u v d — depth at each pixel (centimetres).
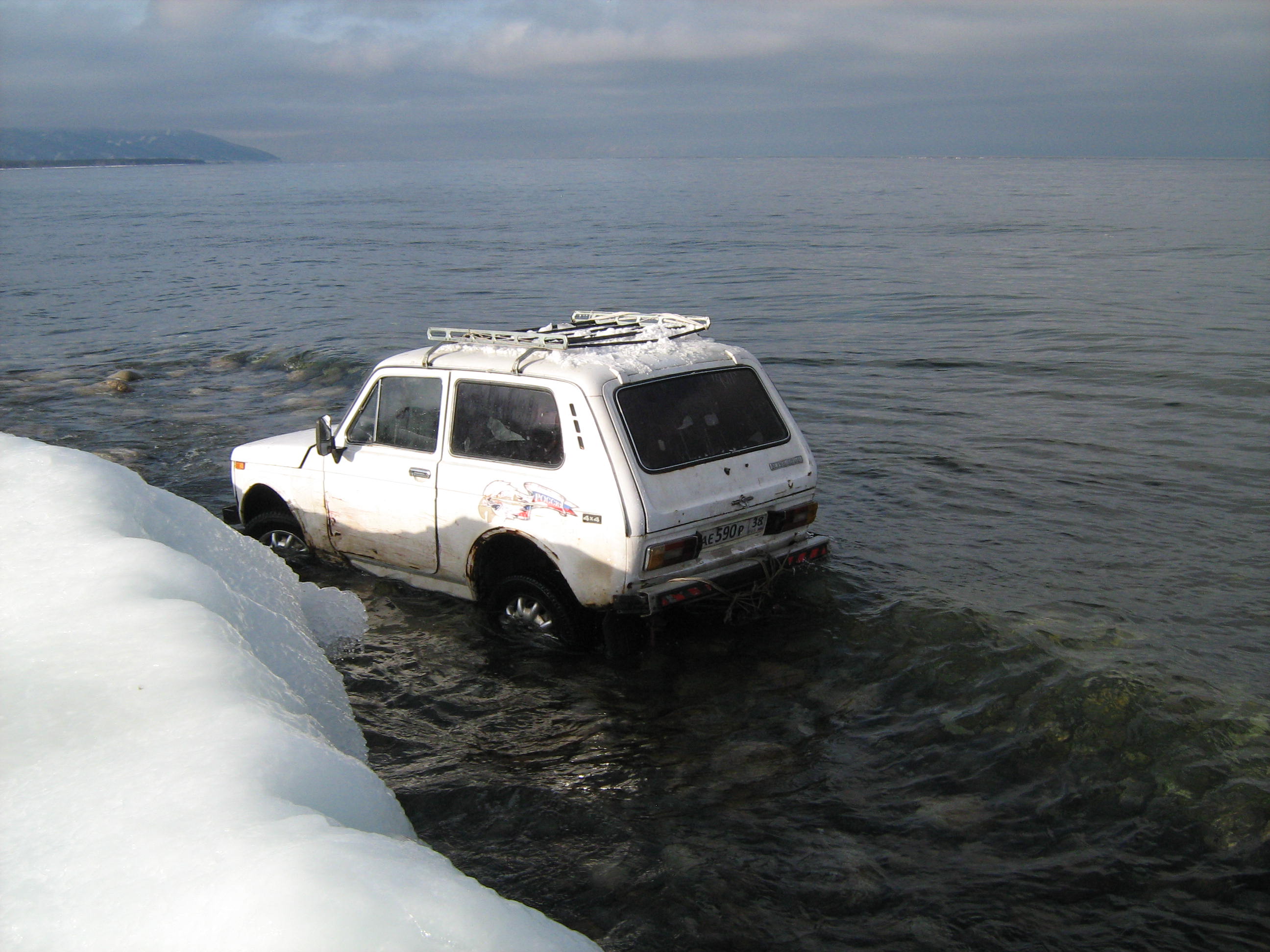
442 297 2766
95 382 1695
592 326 749
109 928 260
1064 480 1003
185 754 339
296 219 6906
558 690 599
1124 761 495
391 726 565
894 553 801
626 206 7888
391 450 703
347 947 238
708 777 504
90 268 3806
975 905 403
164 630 425
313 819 300
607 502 575
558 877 429
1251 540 817
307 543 774
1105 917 394
